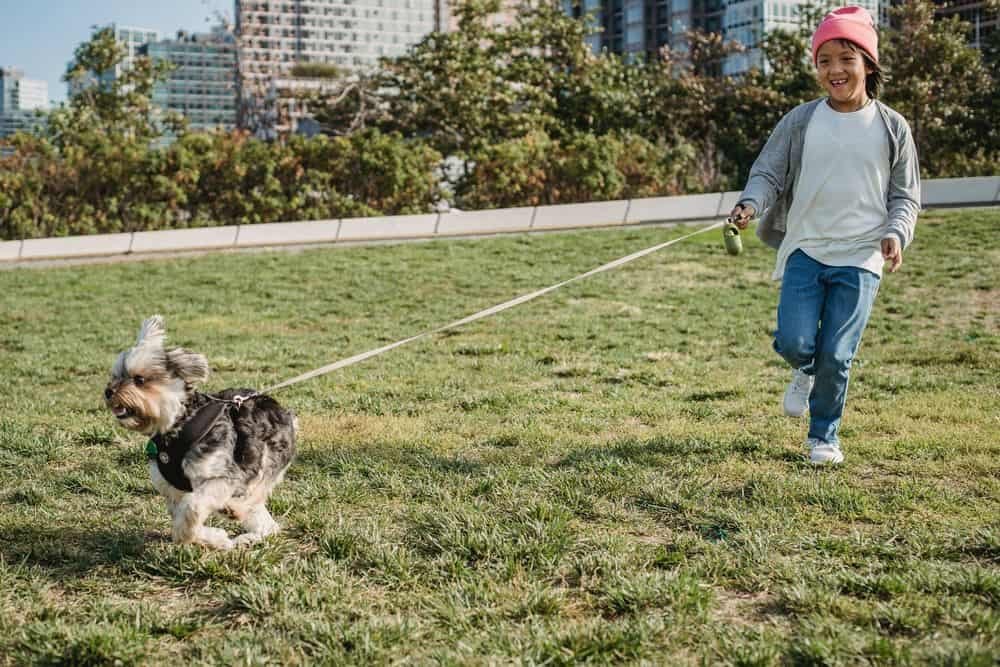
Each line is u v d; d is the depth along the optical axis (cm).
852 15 540
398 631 359
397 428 708
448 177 3058
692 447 625
